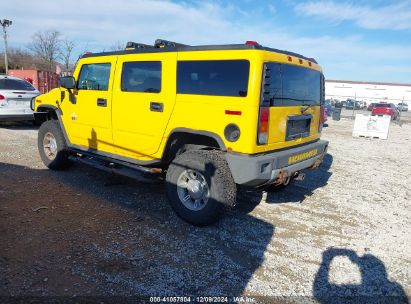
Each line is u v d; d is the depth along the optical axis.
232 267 3.50
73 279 3.13
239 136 3.87
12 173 6.16
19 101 10.42
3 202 4.79
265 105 3.89
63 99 5.99
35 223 4.20
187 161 4.28
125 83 4.97
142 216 4.61
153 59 4.57
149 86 4.66
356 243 4.22
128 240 3.92
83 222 4.32
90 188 5.61
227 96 3.93
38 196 5.11
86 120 5.62
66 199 5.07
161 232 4.17
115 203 5.03
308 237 4.30
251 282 3.27
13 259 3.38
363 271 3.59
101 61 5.29
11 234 3.88
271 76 3.99
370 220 5.02
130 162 5.11
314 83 5.10
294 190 6.21
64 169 6.50
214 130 4.07
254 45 3.80
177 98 4.34
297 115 4.62
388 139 15.10
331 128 18.52
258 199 5.57
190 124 4.25
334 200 5.80
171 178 4.46
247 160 3.83
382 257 3.91
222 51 3.99
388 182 7.29
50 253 3.54
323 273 3.51
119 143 5.18
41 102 6.56
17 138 9.38
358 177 7.55
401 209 5.60
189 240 4.01
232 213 4.91
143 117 4.74
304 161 4.72
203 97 4.10
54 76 23.14
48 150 6.54
